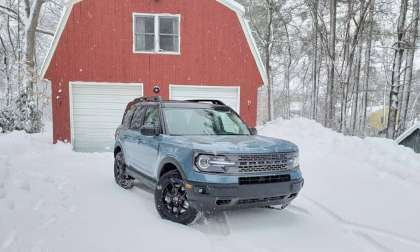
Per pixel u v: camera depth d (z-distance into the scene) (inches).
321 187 245.9
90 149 508.7
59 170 311.4
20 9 864.3
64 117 496.7
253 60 537.6
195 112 219.9
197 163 161.6
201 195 157.3
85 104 504.1
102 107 509.0
